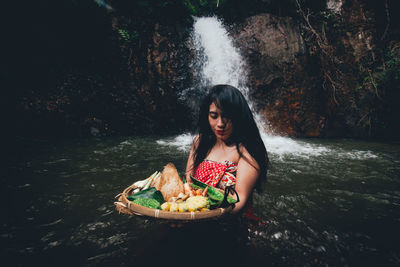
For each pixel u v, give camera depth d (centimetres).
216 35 885
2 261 141
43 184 270
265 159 148
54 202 225
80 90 680
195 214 110
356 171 366
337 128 833
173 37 815
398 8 836
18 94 600
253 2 955
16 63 634
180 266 136
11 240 163
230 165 147
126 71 764
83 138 597
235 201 122
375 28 859
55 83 661
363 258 155
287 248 162
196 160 169
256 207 235
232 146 150
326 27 895
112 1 789
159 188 142
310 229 192
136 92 756
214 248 150
